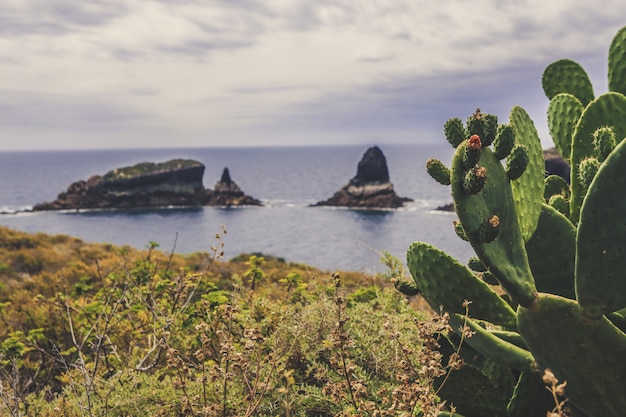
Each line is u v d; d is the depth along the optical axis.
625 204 2.02
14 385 3.08
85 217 80.44
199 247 54.56
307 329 3.28
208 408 2.34
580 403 2.17
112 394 2.96
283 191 138.38
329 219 74.50
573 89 3.59
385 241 51.44
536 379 2.37
